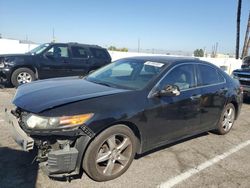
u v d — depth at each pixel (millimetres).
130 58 5125
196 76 4836
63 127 3039
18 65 9570
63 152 3057
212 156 4559
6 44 19359
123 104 3537
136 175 3703
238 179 3820
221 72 5586
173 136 4379
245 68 10164
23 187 3221
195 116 4703
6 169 3580
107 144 3449
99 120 3221
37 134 3070
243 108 8906
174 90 3916
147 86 3969
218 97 5211
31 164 3740
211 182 3684
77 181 3420
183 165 4129
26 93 3736
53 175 3141
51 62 10164
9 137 4664
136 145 3818
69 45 10719
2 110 6445
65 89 3840
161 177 3713
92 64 11133
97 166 3359
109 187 3363
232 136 5715
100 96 3492
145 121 3768
